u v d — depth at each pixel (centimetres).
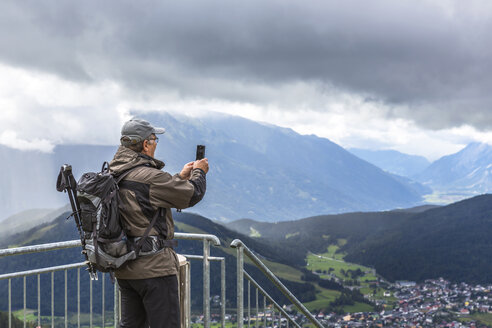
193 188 298
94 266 295
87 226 283
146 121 311
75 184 301
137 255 286
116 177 294
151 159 307
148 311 297
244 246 446
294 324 564
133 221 288
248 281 477
